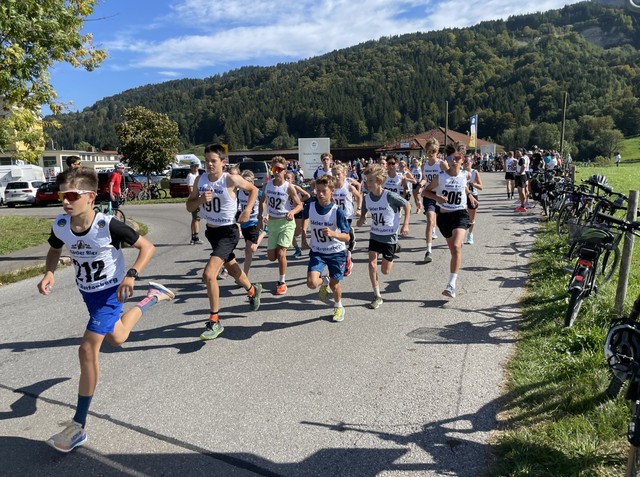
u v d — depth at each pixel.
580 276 4.68
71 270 8.70
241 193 7.22
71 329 5.53
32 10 9.85
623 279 4.83
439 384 3.92
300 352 4.64
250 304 5.81
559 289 5.87
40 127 12.73
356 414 3.53
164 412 3.63
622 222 4.29
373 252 5.88
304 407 3.64
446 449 3.09
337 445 3.17
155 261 9.34
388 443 3.18
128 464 3.04
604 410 3.27
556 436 3.06
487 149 59.28
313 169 26.89
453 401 3.65
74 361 4.63
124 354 4.70
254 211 7.03
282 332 5.18
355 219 14.03
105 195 12.70
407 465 2.95
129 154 33.81
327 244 5.33
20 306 6.51
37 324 5.73
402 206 5.81
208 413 3.60
